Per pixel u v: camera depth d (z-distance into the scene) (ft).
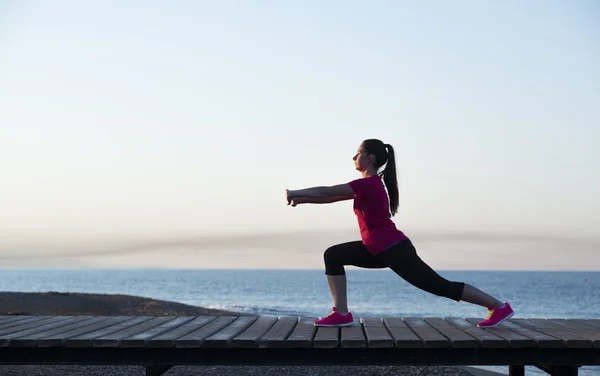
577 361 15.47
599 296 213.25
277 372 25.36
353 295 204.54
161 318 20.81
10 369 25.48
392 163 17.99
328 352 15.65
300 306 140.05
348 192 16.99
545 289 284.41
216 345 15.26
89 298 57.98
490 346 15.12
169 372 25.30
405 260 17.02
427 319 20.21
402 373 25.90
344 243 18.31
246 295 217.97
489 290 269.64
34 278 556.51
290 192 16.93
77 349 15.81
